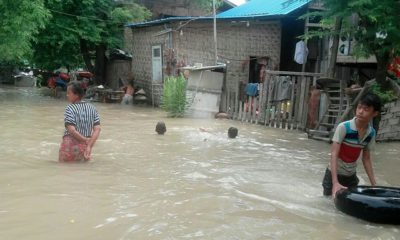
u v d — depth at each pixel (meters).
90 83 24.50
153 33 19.09
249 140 9.75
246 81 17.67
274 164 7.10
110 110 16.11
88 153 6.39
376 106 4.46
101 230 3.77
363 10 8.79
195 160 7.09
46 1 18.56
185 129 11.06
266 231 3.88
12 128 9.88
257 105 13.55
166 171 6.18
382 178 6.45
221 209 4.47
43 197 4.66
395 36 8.94
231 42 17.48
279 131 11.78
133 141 8.82
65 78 23.83
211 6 26.30
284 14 15.38
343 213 4.44
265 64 17.48
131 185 5.30
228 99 14.53
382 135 10.54
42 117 12.31
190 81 14.50
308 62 16.59
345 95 10.24
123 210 4.32
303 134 11.38
